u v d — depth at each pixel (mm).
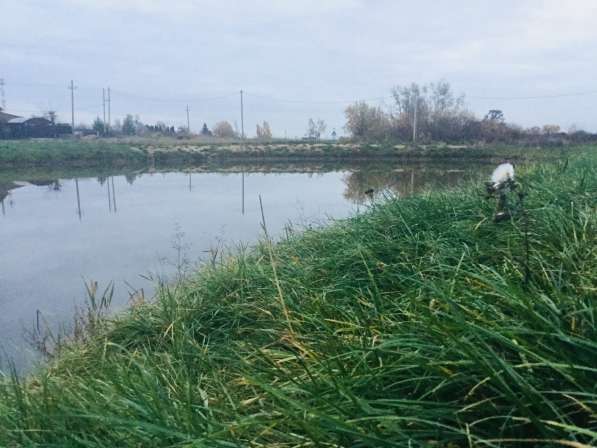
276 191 19500
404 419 1651
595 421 1423
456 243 3732
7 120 66500
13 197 17969
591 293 2043
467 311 2098
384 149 43344
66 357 3885
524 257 2797
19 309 6039
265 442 1865
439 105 53125
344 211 13523
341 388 1814
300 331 2988
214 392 2535
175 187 21609
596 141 39188
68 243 10023
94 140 54500
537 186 5008
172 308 4102
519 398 1612
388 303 2969
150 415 2014
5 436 2189
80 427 2107
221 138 68062
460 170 30516
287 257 5062
